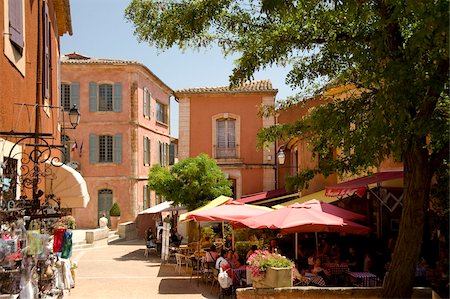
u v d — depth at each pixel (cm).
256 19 970
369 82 812
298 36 926
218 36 996
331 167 1098
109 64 3341
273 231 2033
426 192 816
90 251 2572
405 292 818
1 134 869
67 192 1252
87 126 3359
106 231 2945
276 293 988
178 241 2442
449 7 607
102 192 3381
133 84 3409
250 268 1051
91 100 3372
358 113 937
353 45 870
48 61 1488
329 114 928
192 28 891
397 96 714
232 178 2920
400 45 812
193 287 1570
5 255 684
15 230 755
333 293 927
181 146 2917
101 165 3366
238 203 1778
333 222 1278
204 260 1652
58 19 1867
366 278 1264
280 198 2342
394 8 747
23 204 884
